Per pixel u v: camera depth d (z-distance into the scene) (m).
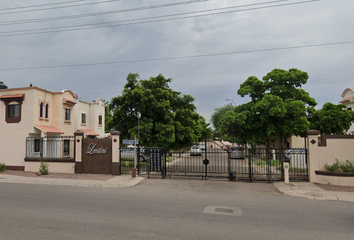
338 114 13.88
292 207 8.07
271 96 12.31
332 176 11.62
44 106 19.08
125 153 17.31
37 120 18.12
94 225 5.99
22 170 16.94
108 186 11.72
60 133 19.69
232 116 12.98
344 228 6.02
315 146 12.20
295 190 10.66
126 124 21.61
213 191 10.69
